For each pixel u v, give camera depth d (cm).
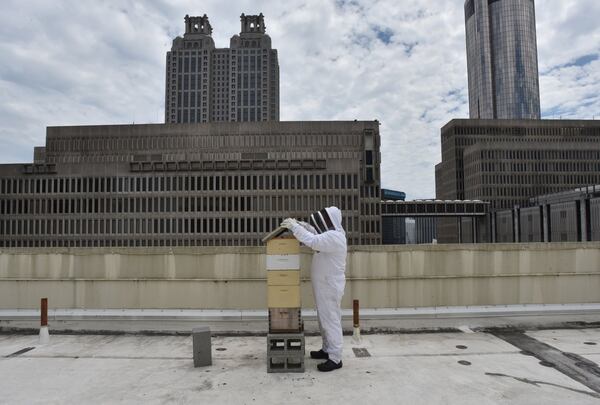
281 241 712
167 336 934
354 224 9131
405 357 763
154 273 990
